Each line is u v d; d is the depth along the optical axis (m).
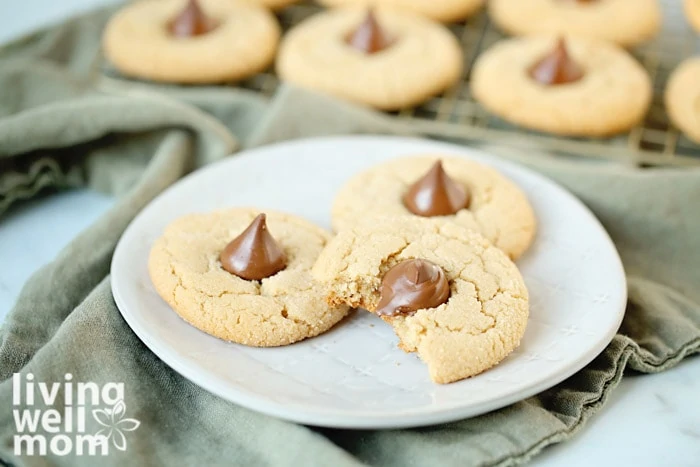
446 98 0.51
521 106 0.47
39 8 0.56
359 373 0.33
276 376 0.33
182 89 0.50
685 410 0.34
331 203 0.41
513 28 0.54
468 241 0.36
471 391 0.32
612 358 0.34
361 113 0.45
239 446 0.32
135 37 0.50
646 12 0.53
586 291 0.36
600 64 0.50
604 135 0.47
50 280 0.37
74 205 0.43
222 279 0.35
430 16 0.54
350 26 0.52
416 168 0.40
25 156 0.42
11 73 0.46
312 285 0.35
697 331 0.35
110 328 0.35
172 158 0.42
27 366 0.33
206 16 0.51
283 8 0.56
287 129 0.44
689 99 0.47
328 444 0.32
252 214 0.38
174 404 0.34
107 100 0.42
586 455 0.33
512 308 0.34
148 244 0.37
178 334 0.34
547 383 0.32
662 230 0.40
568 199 0.40
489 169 0.40
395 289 0.34
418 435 0.32
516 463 0.32
